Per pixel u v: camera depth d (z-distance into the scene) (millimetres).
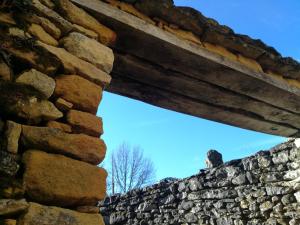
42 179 1256
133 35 1978
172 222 6508
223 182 5910
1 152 1210
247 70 2414
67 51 1638
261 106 2842
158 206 6906
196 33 2295
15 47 1418
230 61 2338
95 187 1407
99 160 1492
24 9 1534
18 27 1478
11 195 1169
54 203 1283
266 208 5105
